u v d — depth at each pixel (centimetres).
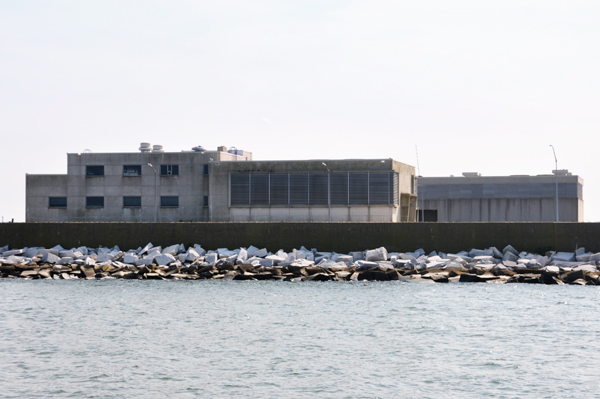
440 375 2975
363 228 6756
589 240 6400
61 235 7225
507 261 6222
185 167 8638
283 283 5975
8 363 3198
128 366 3145
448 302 4862
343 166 8131
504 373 2998
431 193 11138
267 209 8206
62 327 4050
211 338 3725
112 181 8712
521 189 10931
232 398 2683
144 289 5641
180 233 7044
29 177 8819
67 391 2773
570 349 3419
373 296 5169
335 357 3297
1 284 6009
